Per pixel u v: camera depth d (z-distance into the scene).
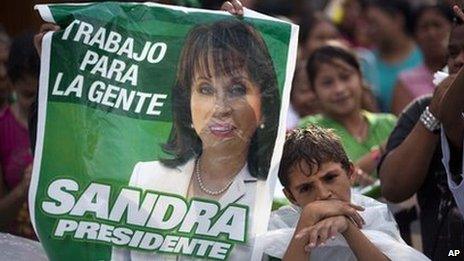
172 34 4.56
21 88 6.04
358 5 11.59
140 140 4.50
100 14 4.53
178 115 4.52
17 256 5.00
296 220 4.75
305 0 12.00
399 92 9.16
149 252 4.46
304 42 10.07
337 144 4.60
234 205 4.52
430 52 9.11
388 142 5.67
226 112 4.54
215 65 4.55
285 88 4.57
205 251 4.49
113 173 4.46
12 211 6.01
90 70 4.49
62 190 4.44
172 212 4.48
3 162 6.29
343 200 4.55
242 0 8.25
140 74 4.52
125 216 4.45
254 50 4.57
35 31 7.04
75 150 4.46
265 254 4.60
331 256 4.62
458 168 4.90
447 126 4.84
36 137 4.51
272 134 4.55
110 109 4.49
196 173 4.50
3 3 7.46
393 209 5.96
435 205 5.29
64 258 4.43
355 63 7.44
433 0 10.55
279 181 5.02
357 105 7.38
